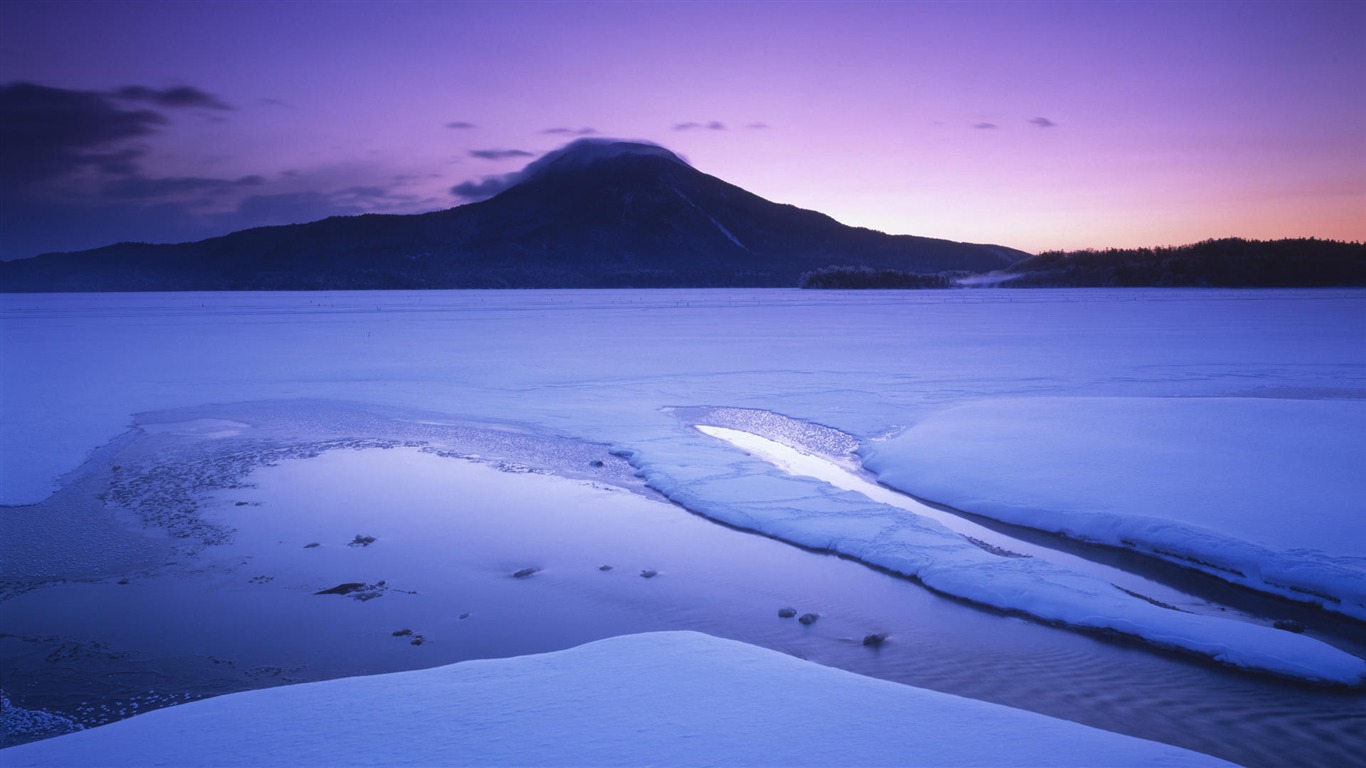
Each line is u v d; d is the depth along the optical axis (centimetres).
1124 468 1126
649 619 723
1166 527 901
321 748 350
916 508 1102
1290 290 13312
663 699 406
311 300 12219
